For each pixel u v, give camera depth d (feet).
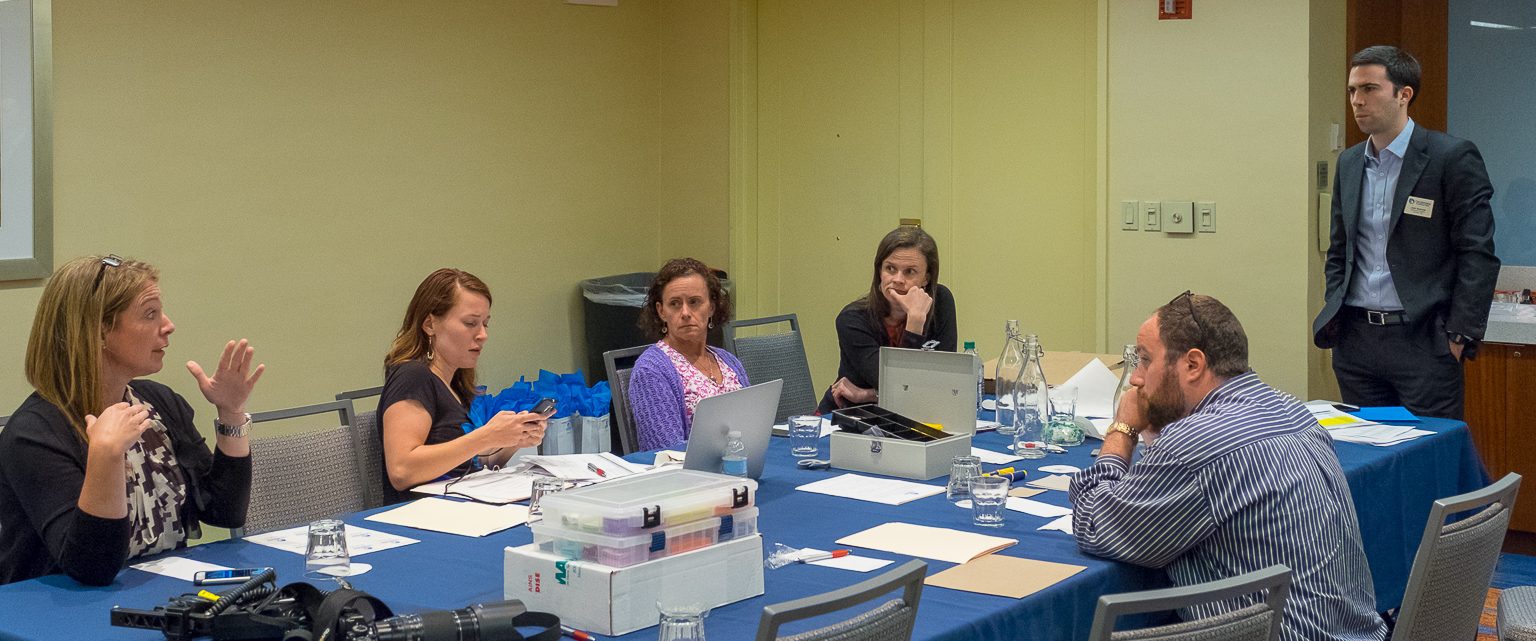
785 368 14.92
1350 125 17.37
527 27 19.06
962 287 19.39
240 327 15.98
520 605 6.07
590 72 20.02
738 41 20.39
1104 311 17.54
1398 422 12.10
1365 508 10.14
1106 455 8.59
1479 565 8.30
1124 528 7.70
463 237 18.42
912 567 6.09
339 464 10.16
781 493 9.68
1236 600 7.55
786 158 20.65
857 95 19.93
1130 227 17.24
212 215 15.61
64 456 7.63
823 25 20.11
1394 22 17.69
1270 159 16.17
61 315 7.71
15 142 13.71
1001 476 8.79
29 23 13.71
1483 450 15.49
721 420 9.56
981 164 19.01
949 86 19.15
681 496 6.84
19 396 14.02
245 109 15.87
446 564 7.73
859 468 10.55
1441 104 17.26
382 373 17.63
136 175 14.87
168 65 15.11
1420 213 13.38
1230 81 16.37
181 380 15.40
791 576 7.45
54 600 7.08
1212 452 7.61
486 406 16.65
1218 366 8.18
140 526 7.92
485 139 18.61
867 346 13.57
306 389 16.75
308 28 16.47
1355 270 13.99
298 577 7.45
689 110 20.85
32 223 13.88
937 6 19.13
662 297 12.23
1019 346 12.38
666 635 5.77
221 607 6.23
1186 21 16.61
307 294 16.67
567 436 16.72
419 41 17.70
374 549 8.07
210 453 8.67
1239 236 16.46
